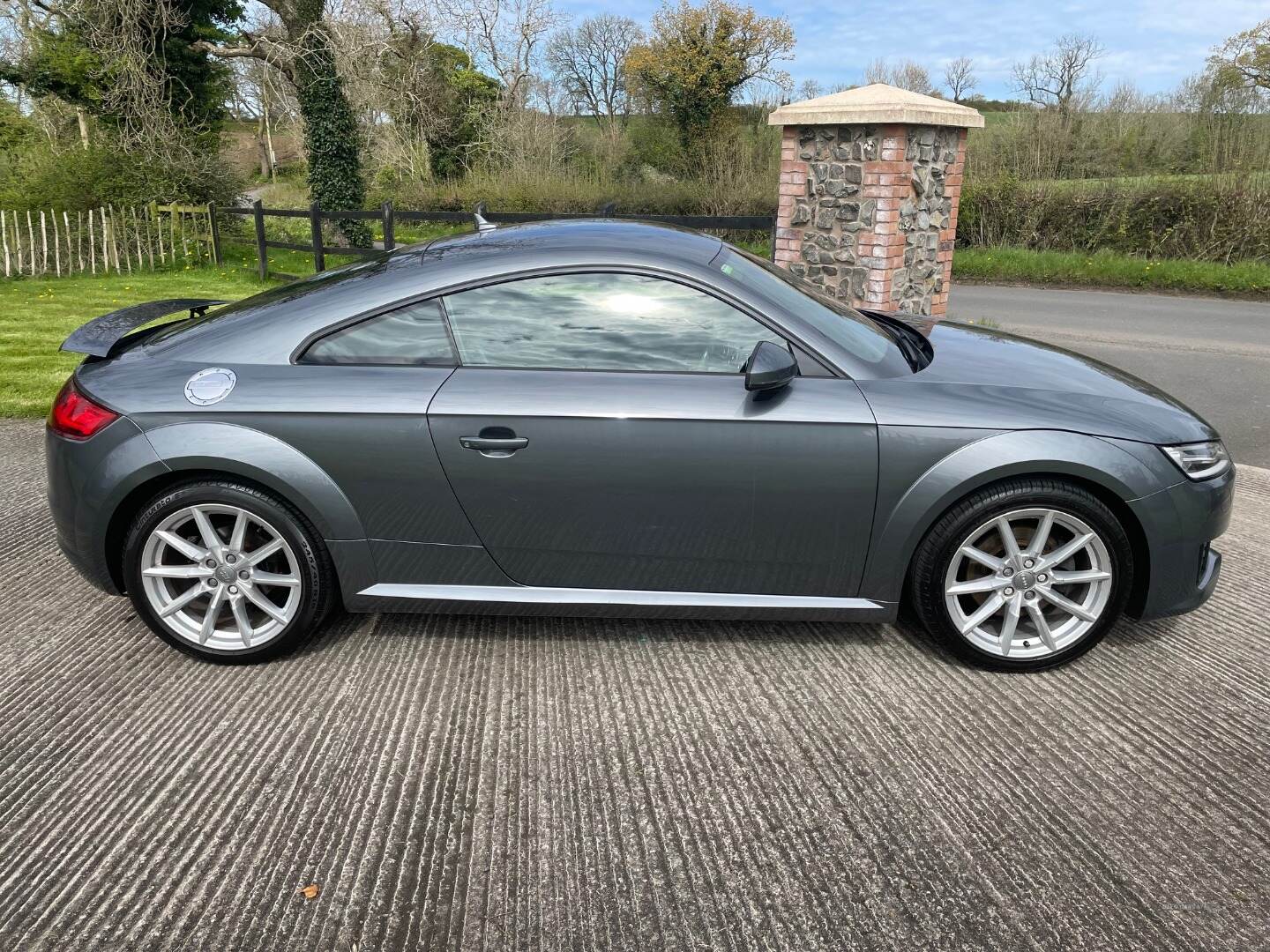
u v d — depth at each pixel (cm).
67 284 1369
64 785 251
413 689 300
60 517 305
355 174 2041
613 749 268
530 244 309
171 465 290
